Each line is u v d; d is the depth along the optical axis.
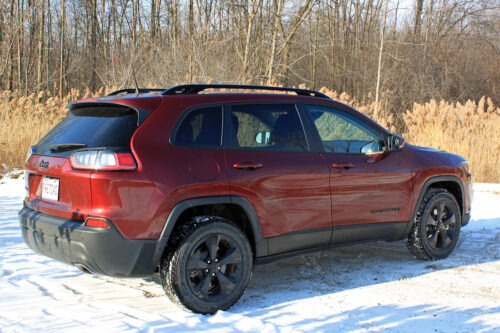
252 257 3.71
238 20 20.17
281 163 3.85
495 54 29.38
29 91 23.77
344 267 4.69
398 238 4.66
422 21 30.38
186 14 19.44
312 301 3.74
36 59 31.80
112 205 3.20
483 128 11.67
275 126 3.97
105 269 3.26
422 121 12.31
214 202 3.50
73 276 4.29
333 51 30.88
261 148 3.84
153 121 3.45
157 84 15.09
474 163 10.97
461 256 5.03
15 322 3.19
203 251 3.53
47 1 31.25
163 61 15.52
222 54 16.72
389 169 4.48
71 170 3.33
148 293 3.89
